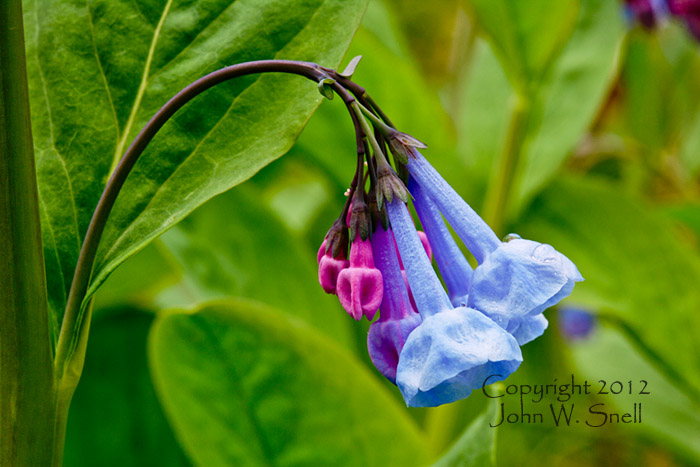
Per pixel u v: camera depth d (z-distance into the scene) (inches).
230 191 17.0
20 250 11.6
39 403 11.8
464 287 11.5
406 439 14.4
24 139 11.5
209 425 14.3
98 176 12.3
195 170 12.2
